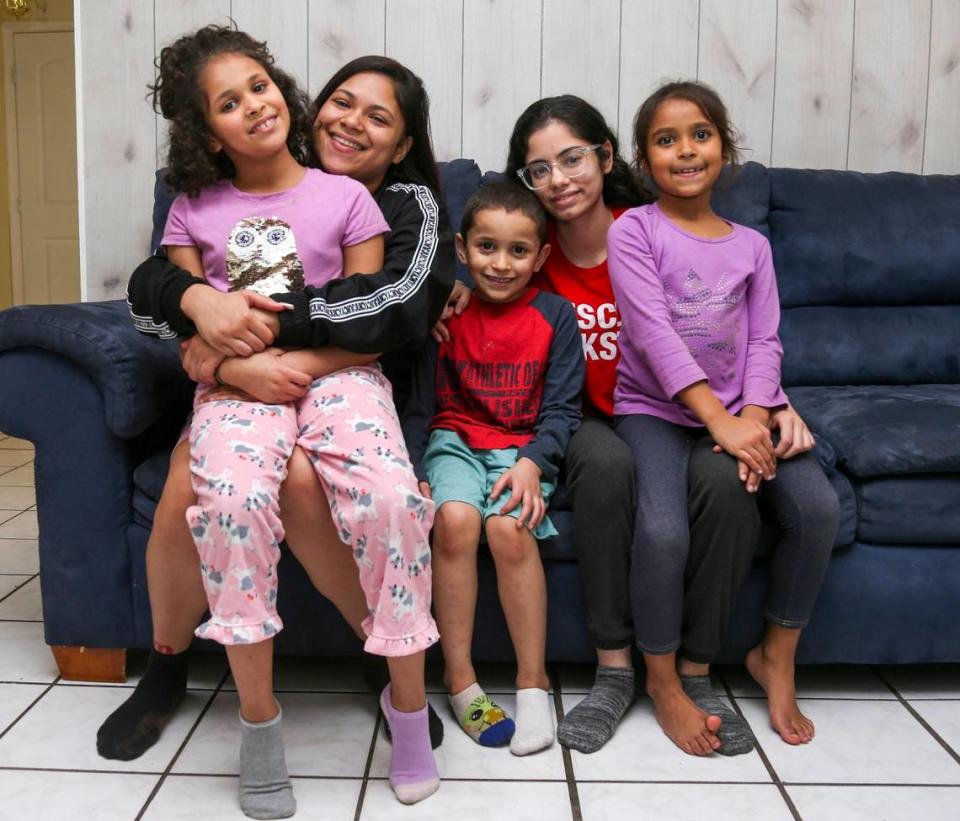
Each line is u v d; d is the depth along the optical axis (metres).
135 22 2.21
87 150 2.25
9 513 2.56
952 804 1.20
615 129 2.24
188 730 1.37
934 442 1.45
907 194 2.05
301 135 1.47
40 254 4.95
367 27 2.21
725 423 1.40
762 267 1.58
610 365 1.66
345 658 1.63
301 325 1.27
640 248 1.54
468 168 1.98
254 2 2.20
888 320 2.01
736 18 2.21
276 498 1.17
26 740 1.33
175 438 1.57
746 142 2.26
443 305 1.41
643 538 1.35
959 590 1.47
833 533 1.37
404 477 1.20
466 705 1.36
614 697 1.39
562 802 1.19
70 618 1.47
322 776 1.25
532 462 1.41
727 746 1.31
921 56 2.25
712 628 1.39
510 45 2.22
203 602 1.32
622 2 2.21
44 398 1.42
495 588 1.45
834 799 1.20
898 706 1.47
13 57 4.80
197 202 1.38
